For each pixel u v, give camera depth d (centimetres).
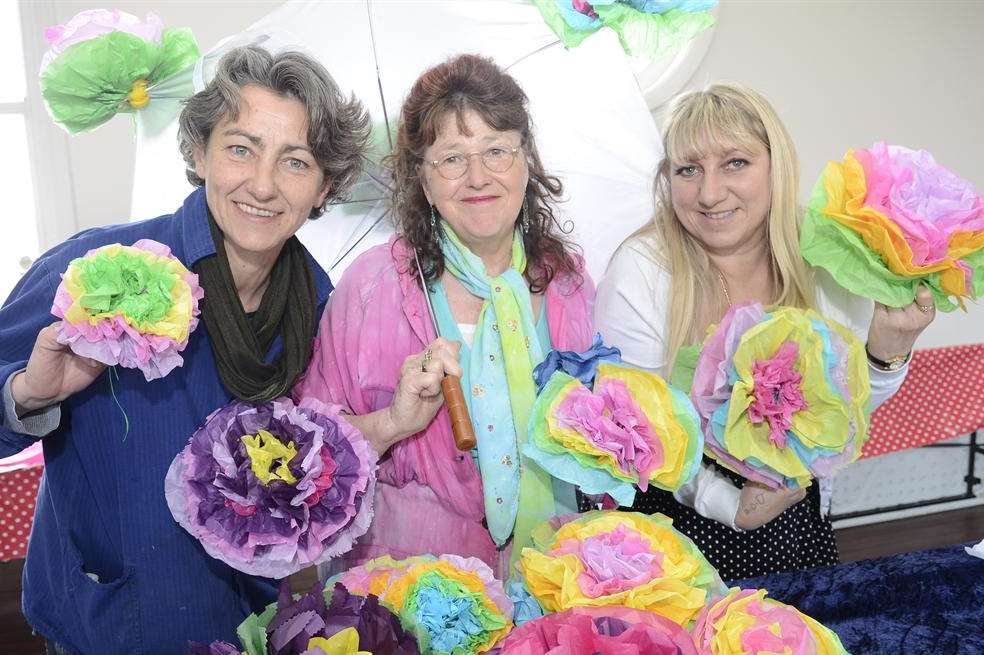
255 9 304
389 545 132
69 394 106
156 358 96
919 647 108
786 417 114
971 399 295
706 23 136
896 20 358
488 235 125
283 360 123
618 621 84
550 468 105
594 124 174
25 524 217
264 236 115
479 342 130
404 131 127
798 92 352
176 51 140
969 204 121
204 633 124
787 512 151
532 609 102
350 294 131
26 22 294
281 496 99
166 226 122
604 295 152
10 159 312
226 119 111
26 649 270
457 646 91
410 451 129
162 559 120
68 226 308
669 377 139
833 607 116
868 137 363
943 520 365
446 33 160
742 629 91
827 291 147
